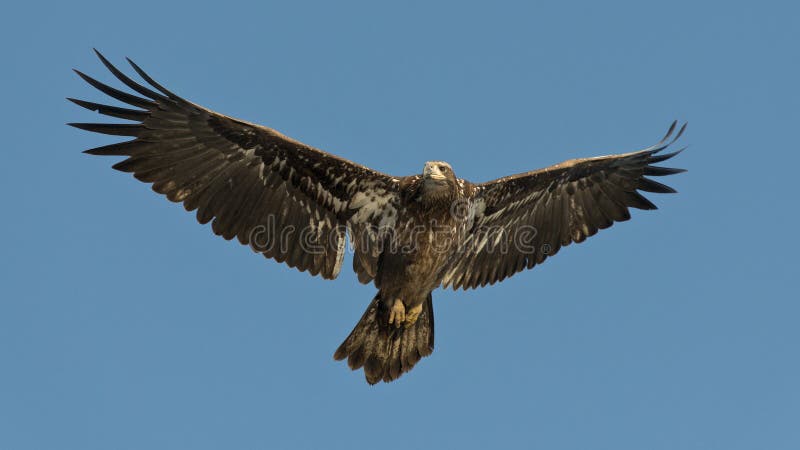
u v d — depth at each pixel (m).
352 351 17.48
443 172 16.66
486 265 18.50
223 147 16.19
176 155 16.02
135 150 15.81
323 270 17.08
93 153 15.70
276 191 16.70
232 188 16.42
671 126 17.91
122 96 15.50
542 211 18.59
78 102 15.55
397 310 17.17
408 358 17.58
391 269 17.03
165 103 15.55
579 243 18.83
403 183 16.81
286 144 16.25
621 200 18.81
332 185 16.80
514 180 17.88
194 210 16.22
